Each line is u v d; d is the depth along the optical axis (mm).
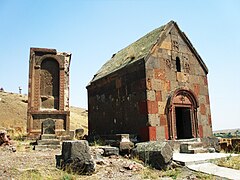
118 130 14984
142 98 13203
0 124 33062
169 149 9430
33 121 17141
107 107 16484
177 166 9328
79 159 8070
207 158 10156
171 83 14094
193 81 15219
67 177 7195
